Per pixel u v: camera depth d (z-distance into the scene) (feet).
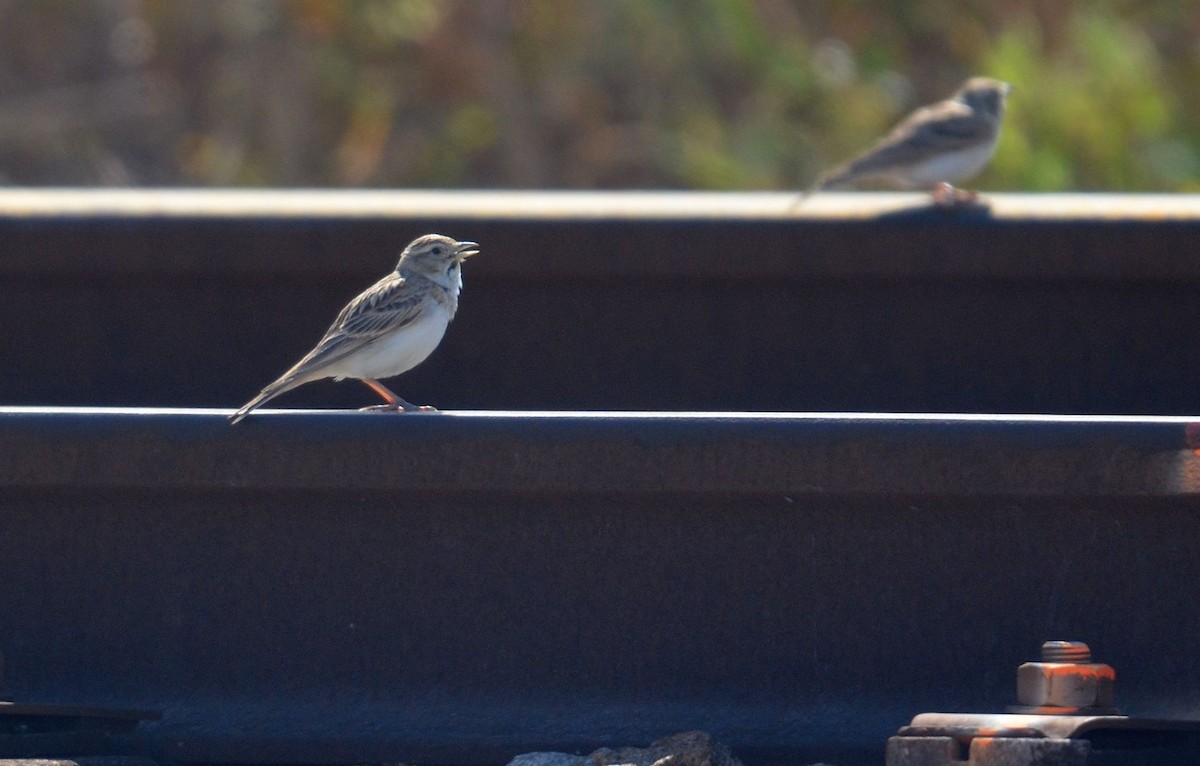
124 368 37.35
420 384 37.29
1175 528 25.46
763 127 87.15
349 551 26.81
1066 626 25.57
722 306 36.70
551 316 36.99
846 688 25.77
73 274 37.22
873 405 36.32
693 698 25.96
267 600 26.89
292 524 26.96
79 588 27.20
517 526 26.58
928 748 21.97
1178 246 34.88
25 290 37.40
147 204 37.40
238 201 37.86
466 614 26.53
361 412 26.30
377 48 101.60
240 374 37.40
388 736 25.80
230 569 27.02
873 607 25.90
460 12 100.07
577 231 36.50
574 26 97.14
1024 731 21.74
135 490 26.84
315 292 37.45
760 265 36.24
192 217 36.99
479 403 37.17
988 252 35.63
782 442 25.35
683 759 23.56
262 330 37.47
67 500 27.27
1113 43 78.18
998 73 77.92
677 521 26.30
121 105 108.06
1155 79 79.71
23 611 27.22
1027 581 25.68
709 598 26.16
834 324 36.50
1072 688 22.86
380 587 26.73
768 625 26.04
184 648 26.94
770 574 26.08
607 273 36.60
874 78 88.07
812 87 87.61
